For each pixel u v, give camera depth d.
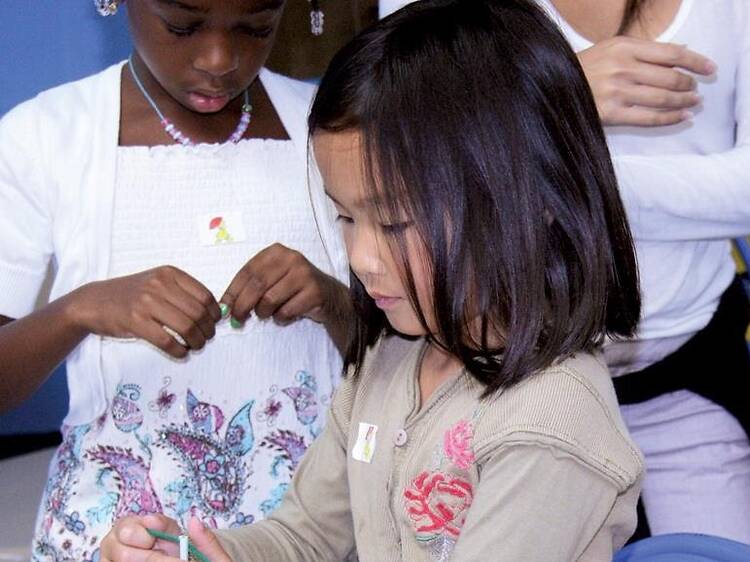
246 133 1.53
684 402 1.62
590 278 1.03
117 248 1.46
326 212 1.51
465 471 1.06
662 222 1.50
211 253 1.49
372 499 1.15
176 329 1.36
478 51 1.03
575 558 1.01
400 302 1.07
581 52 1.51
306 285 1.43
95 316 1.38
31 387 1.44
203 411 1.46
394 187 1.00
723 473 1.62
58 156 1.43
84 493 1.42
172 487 1.43
